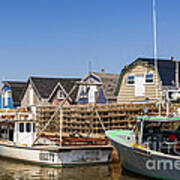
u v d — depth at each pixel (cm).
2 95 4216
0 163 2133
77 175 1800
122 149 1817
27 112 2394
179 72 2786
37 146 2133
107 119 2570
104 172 1858
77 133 2538
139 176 1777
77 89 3569
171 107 2258
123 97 2958
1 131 2547
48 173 1852
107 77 3403
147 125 1773
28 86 3866
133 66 2884
